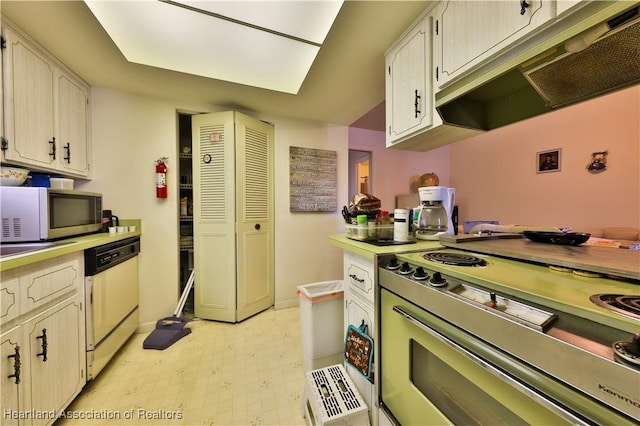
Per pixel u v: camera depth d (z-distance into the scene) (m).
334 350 1.51
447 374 0.74
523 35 0.87
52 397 1.13
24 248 1.16
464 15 1.08
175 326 2.07
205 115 2.29
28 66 1.41
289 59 1.64
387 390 0.99
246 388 1.44
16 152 1.36
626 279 0.58
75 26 1.33
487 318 0.57
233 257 2.27
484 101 1.39
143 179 2.13
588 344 0.42
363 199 1.40
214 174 2.29
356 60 1.64
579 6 0.75
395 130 1.52
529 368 0.49
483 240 1.12
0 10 1.21
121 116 2.06
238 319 2.29
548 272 0.70
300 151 2.72
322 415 1.01
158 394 1.39
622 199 2.55
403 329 0.88
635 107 2.47
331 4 1.20
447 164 4.62
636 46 0.77
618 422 0.37
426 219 1.37
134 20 1.29
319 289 1.70
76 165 1.80
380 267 1.03
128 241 1.90
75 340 1.30
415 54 1.34
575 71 0.91
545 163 3.19
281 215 2.66
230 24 1.33
